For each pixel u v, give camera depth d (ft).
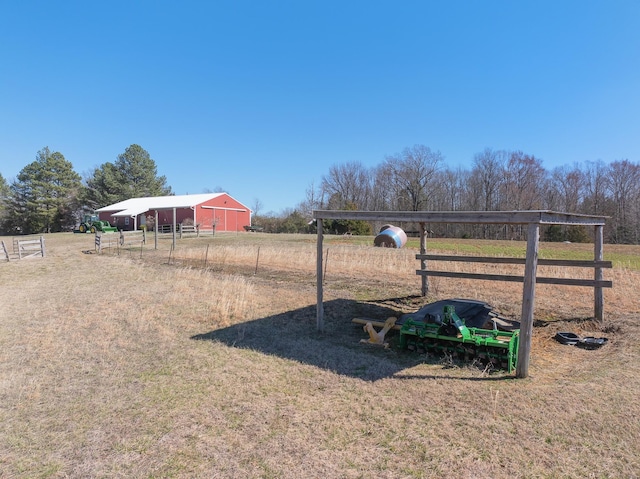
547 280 25.20
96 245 79.30
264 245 78.84
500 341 17.90
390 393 15.46
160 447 11.94
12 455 11.64
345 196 204.03
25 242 68.54
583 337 22.20
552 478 10.23
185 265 53.42
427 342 19.97
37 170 175.22
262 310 29.27
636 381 16.05
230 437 12.43
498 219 17.87
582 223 21.77
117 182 180.45
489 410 13.84
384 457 11.30
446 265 46.98
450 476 10.40
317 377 17.21
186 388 16.19
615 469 10.55
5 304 32.17
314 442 12.10
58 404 14.89
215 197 144.77
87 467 11.02
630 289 33.22
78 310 29.66
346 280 39.86
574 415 13.35
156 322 26.27
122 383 16.75
